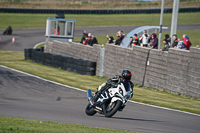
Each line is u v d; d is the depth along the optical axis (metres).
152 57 54.44
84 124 25.69
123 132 22.20
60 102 36.56
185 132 24.69
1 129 20.09
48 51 97.06
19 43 128.88
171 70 49.94
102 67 68.50
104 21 193.38
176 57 48.84
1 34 148.38
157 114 32.41
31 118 26.86
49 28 99.94
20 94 40.47
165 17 199.38
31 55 91.56
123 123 26.97
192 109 36.16
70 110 32.00
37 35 149.38
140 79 57.47
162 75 52.03
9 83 49.25
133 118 29.67
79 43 80.31
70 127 22.84
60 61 77.31
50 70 72.94
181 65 47.75
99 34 151.00
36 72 66.19
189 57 46.19
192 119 30.89
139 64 57.72
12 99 36.59
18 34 150.25
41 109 31.48
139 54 57.69
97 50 70.06
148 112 33.25
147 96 45.06
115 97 26.75
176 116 31.91
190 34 139.75
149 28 78.12
